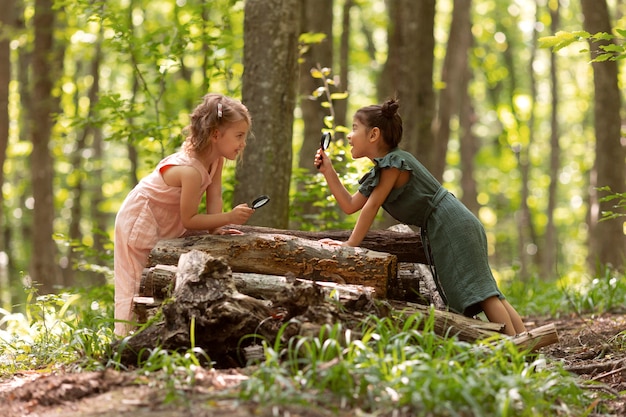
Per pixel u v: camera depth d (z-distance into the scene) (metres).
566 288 8.71
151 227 4.89
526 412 3.34
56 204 20.86
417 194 4.90
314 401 3.29
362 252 4.57
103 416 3.25
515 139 26.77
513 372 3.73
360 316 4.02
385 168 4.86
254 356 3.91
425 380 3.32
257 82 7.16
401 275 4.76
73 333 5.05
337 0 19.95
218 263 4.08
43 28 13.41
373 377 3.35
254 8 7.16
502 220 29.30
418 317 4.18
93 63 16.84
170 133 8.22
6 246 20.45
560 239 29.30
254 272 4.57
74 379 3.66
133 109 7.97
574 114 27.59
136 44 7.79
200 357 4.06
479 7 23.62
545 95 27.16
